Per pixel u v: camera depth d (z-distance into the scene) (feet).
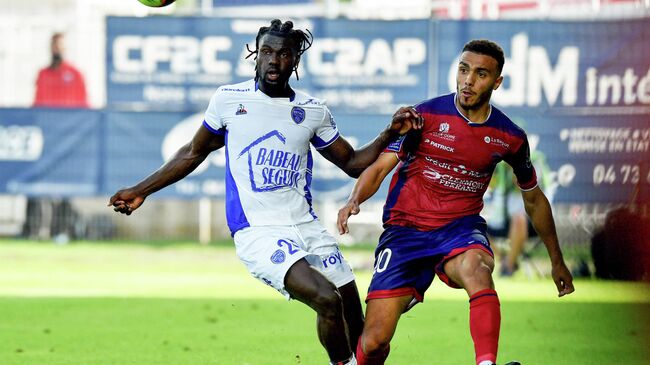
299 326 134.31
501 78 85.20
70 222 250.98
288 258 85.20
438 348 118.01
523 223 194.49
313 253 89.25
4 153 210.18
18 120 210.59
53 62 213.87
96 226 253.65
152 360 109.70
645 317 143.64
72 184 210.59
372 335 86.63
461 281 84.38
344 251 228.63
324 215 237.66
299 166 89.25
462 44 202.49
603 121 199.21
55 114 210.38
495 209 195.42
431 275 87.61
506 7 216.33
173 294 167.73
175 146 209.26
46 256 223.30
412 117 85.05
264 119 87.86
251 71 207.72
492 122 85.87
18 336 125.18
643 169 192.44
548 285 185.88
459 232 86.48
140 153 209.26
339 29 203.82
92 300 159.12
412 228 87.86
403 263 86.79
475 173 86.53
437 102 86.94
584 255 203.41
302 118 88.48
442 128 85.97
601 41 199.72
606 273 191.42
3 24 214.69
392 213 88.89
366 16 220.64
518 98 201.05
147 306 152.97
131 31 207.82
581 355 114.52
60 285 178.09
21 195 210.59
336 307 83.56
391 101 203.92
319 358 111.34
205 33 207.41
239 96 88.48
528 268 197.88
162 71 208.13
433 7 220.23
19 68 214.48
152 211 258.37
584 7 209.05
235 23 207.31
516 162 87.86
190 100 208.23
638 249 187.62
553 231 91.04
